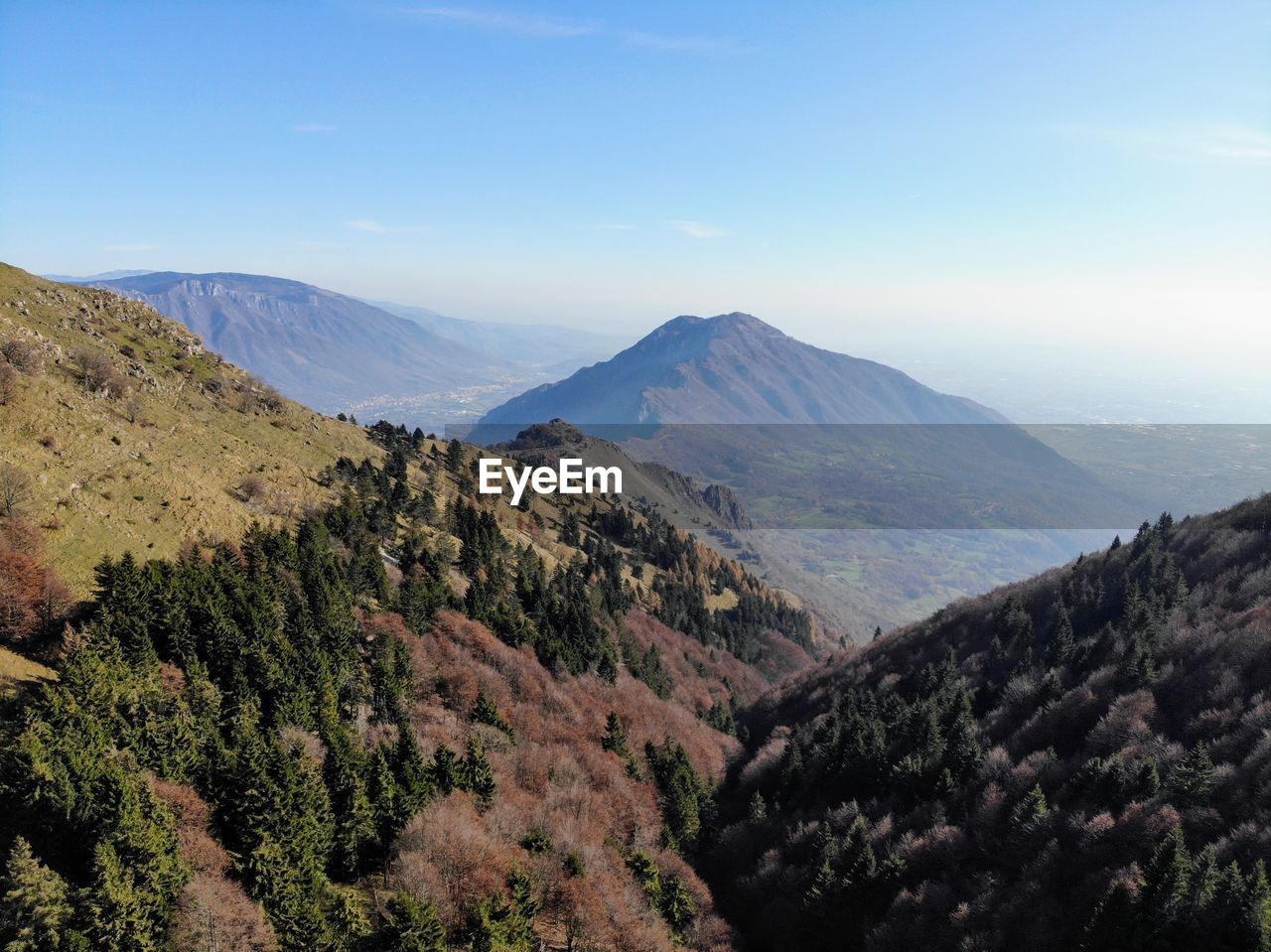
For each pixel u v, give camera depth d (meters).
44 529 81.38
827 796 111.50
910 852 88.69
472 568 148.75
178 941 44.69
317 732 71.81
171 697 64.25
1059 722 107.56
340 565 107.06
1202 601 132.88
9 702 57.00
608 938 66.88
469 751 78.31
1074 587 158.88
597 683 129.00
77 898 42.19
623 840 88.50
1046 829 82.75
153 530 94.50
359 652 91.62
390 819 64.38
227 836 55.69
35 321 134.88
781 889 91.06
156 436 122.38
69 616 70.75
